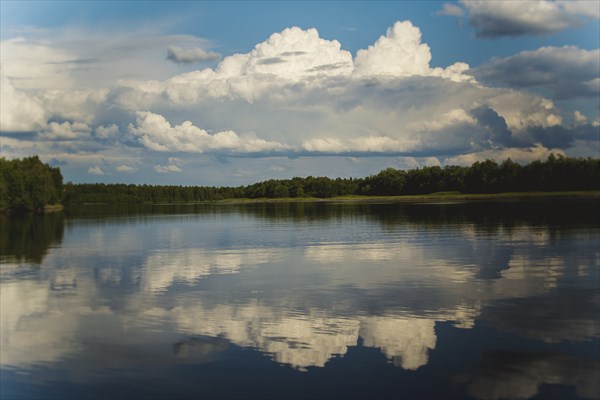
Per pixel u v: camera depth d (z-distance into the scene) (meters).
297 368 21.97
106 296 35.41
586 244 55.78
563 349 23.52
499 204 171.25
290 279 40.50
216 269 45.97
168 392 19.97
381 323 27.81
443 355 23.09
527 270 41.78
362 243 63.78
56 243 70.44
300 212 161.75
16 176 178.88
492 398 19.22
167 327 27.81
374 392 19.75
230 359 23.08
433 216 114.25
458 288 35.84
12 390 20.39
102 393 20.03
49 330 27.58
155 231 89.75
